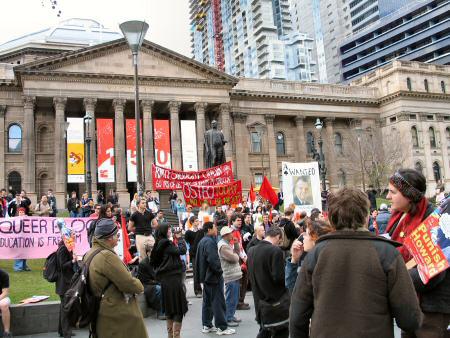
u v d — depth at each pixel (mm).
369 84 75375
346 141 71500
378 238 4133
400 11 129750
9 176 53188
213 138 27641
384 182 63000
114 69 54844
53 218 16094
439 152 71250
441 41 117875
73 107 56625
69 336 9602
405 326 3943
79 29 83500
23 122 54344
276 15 191375
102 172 52156
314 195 19891
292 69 167500
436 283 4883
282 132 68625
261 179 64812
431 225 4801
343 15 160875
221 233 11422
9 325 10016
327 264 4074
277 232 7895
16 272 17188
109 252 6504
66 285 9750
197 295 16031
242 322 11758
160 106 59281
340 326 3881
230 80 59375
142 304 12711
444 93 72438
